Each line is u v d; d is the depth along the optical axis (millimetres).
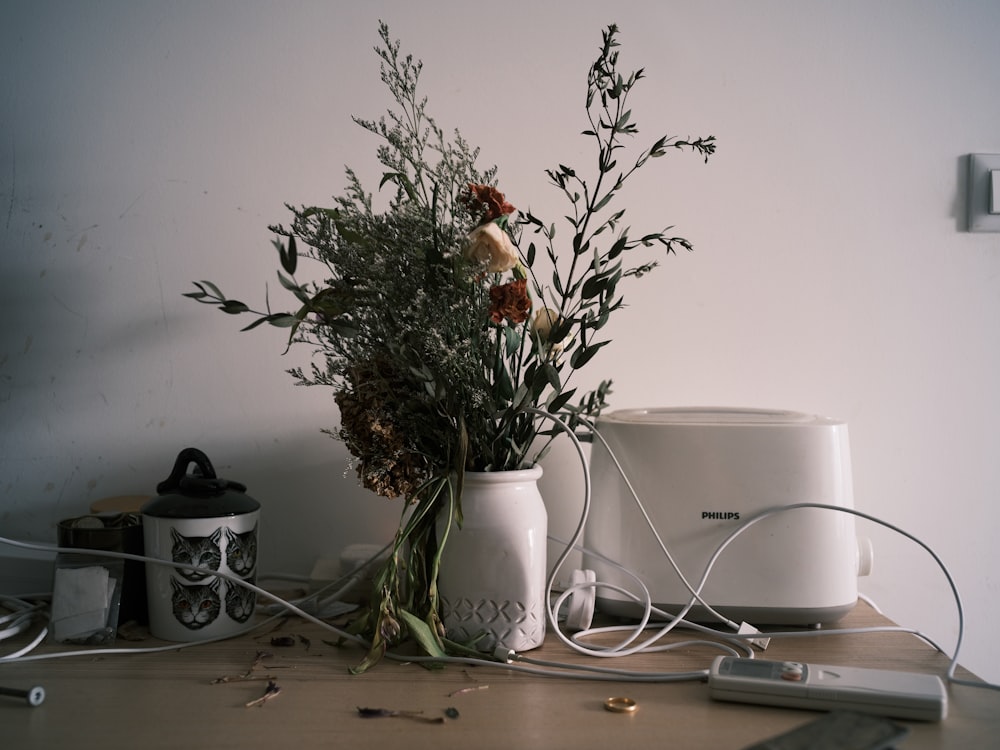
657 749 523
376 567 849
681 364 958
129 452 941
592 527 805
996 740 531
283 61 939
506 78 945
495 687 631
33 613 789
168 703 598
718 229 957
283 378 943
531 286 939
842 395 964
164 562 723
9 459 936
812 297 962
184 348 941
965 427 966
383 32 796
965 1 959
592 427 780
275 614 813
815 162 959
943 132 961
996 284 963
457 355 645
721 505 760
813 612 749
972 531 966
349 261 673
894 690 568
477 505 695
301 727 556
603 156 697
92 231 936
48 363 936
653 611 767
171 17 934
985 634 968
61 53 931
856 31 957
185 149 938
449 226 669
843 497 766
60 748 522
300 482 945
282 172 940
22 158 932
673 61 951
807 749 458
